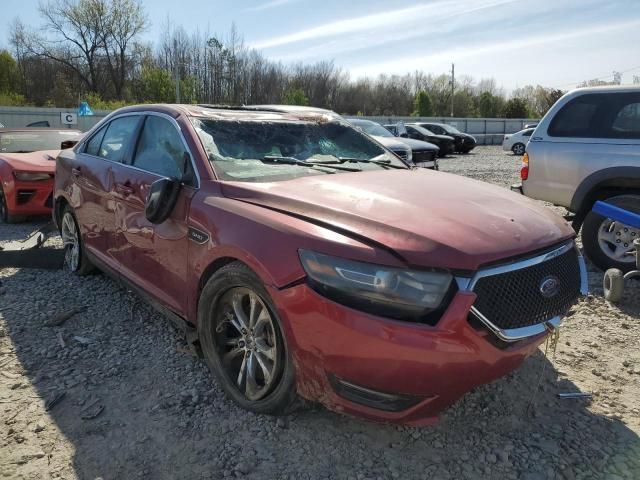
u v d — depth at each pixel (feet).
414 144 45.91
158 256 11.55
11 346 12.25
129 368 11.29
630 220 14.23
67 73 188.44
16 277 17.07
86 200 15.25
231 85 188.75
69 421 9.44
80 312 14.20
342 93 235.81
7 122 104.27
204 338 10.16
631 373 11.30
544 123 19.51
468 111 253.65
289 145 12.48
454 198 9.77
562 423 9.50
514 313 8.00
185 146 11.32
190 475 8.13
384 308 7.55
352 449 8.73
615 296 15.05
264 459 8.47
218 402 10.00
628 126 17.58
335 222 8.43
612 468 8.35
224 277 9.37
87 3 179.63
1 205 25.94
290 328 8.21
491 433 9.20
